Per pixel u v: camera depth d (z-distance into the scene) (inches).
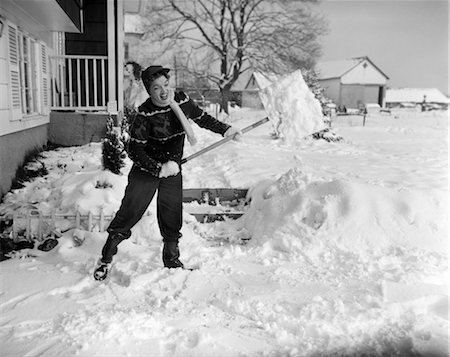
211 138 470.3
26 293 153.6
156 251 189.2
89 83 466.6
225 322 138.3
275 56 935.0
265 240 199.0
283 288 159.9
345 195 204.5
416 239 193.9
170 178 165.6
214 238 211.0
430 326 139.0
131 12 613.3
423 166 329.1
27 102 324.5
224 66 940.6
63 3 294.0
